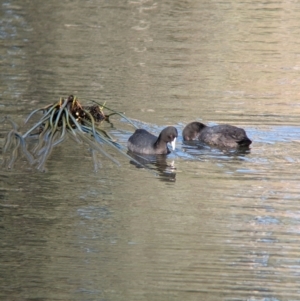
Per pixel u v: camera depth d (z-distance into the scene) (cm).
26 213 2255
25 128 3064
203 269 1919
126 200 2367
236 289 1819
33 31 4966
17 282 1847
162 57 4378
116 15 5531
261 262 1955
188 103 3469
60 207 2306
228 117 3256
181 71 4078
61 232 2128
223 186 2489
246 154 2817
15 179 2531
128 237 2100
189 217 2236
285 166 2680
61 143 2903
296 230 2147
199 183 2523
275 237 2103
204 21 5388
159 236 2108
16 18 5325
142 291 1809
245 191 2447
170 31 5066
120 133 3075
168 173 2612
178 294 1791
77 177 2566
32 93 3572
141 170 2648
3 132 2988
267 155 2803
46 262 1950
